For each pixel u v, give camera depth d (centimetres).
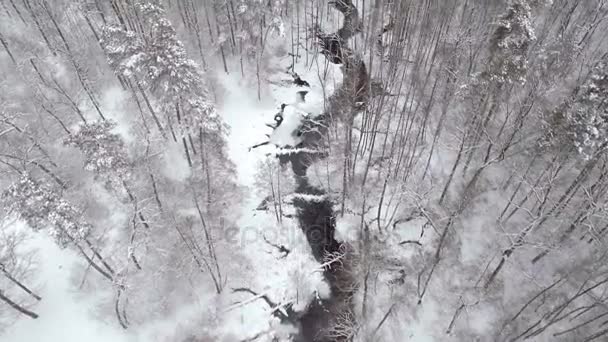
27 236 3431
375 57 4850
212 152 4028
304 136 4428
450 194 3819
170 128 3838
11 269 3147
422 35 4459
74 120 3941
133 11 3941
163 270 3475
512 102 3853
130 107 4059
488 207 3738
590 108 2667
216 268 3562
